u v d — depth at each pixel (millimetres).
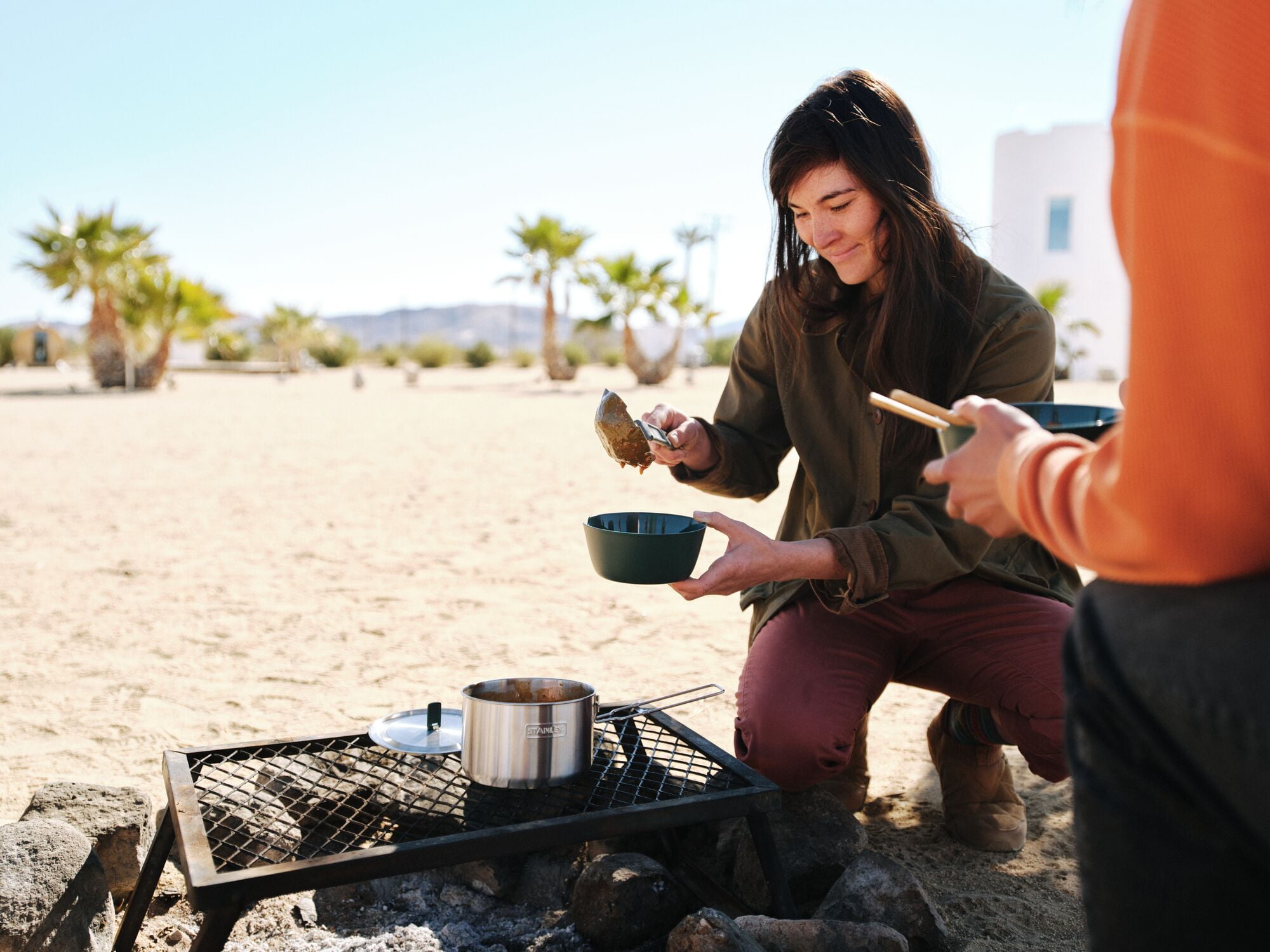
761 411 2395
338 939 1778
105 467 9680
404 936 1757
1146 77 742
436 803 1817
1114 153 795
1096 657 844
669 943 1556
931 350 1976
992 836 2213
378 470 9555
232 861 1704
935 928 1733
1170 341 712
